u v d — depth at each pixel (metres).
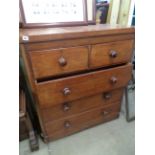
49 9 1.02
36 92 0.86
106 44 0.92
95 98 1.14
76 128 1.22
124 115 1.44
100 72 0.98
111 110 1.30
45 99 0.89
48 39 0.75
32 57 0.76
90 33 0.83
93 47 0.88
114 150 1.13
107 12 1.38
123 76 1.10
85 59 0.89
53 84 0.87
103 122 1.34
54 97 0.91
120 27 0.97
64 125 1.14
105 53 0.94
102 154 1.10
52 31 0.83
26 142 1.18
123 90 1.25
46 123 1.07
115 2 1.34
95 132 1.27
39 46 0.75
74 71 0.90
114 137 1.23
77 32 0.80
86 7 1.12
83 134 1.25
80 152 1.12
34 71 0.79
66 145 1.17
